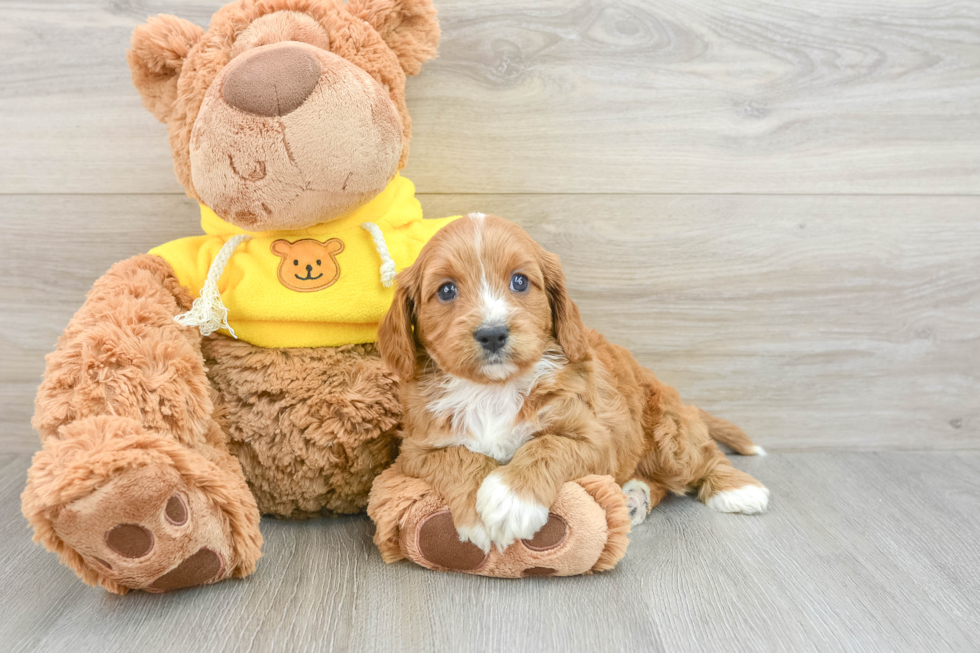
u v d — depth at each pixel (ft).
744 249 2.55
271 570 1.93
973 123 2.51
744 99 2.48
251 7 2.03
